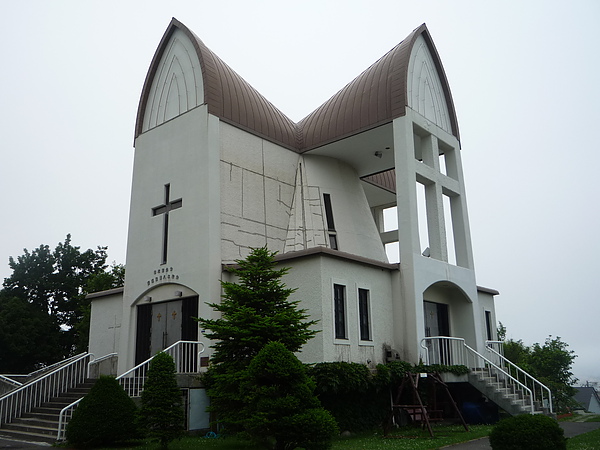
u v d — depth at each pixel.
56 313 40.69
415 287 18.88
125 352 20.31
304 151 23.50
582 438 14.77
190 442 14.06
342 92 23.94
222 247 18.91
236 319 12.67
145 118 22.80
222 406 12.41
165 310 19.72
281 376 10.53
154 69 22.95
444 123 24.14
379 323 18.38
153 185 21.28
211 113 20.03
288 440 10.27
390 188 28.80
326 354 15.85
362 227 24.09
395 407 16.30
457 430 17.06
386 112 21.11
